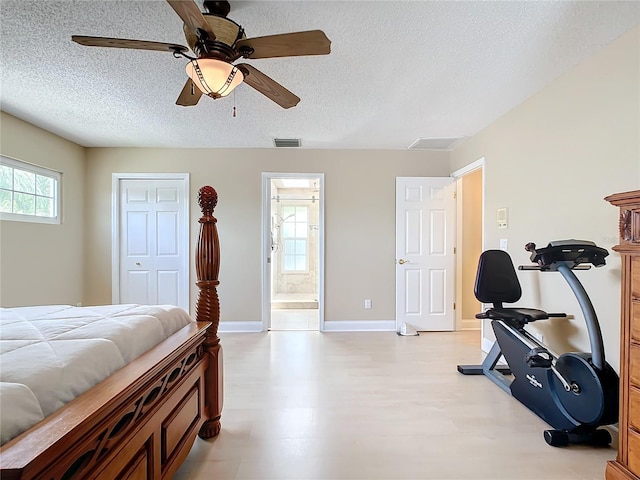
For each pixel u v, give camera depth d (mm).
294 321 5012
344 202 4383
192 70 1679
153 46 1554
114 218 4305
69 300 4031
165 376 1355
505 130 3141
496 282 2666
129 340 1312
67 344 1134
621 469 1468
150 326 1501
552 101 2523
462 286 4457
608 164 2059
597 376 1764
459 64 2270
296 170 4359
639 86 1861
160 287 4355
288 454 1783
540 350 2115
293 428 2031
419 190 4371
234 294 4340
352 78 2471
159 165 4301
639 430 1404
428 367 3041
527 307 2850
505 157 3141
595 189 2150
